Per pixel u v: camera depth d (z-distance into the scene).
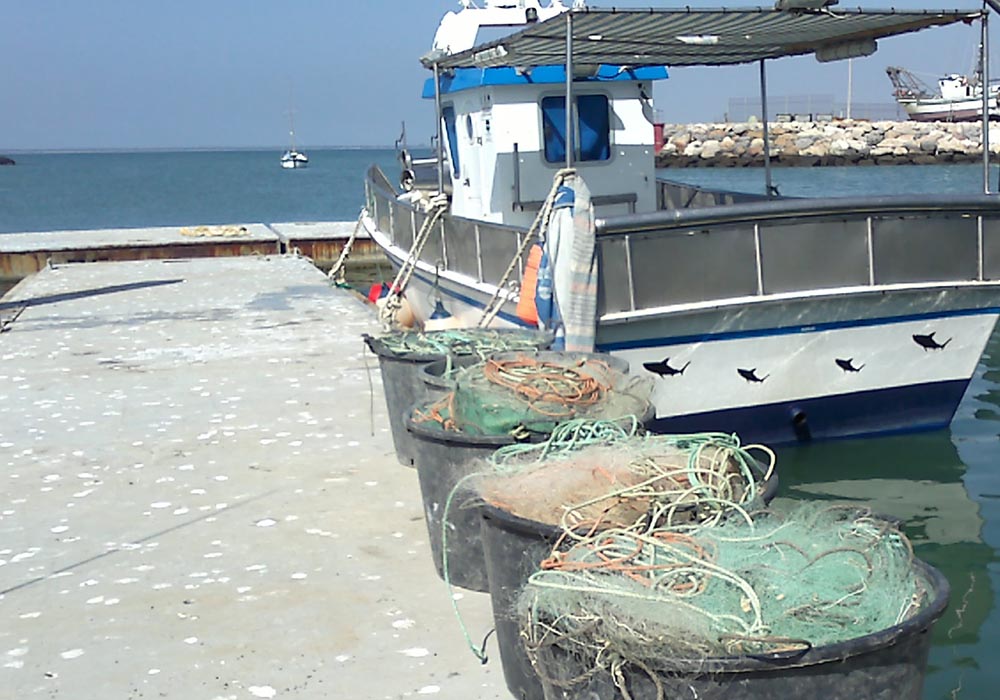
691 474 3.23
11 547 5.16
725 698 2.47
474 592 4.44
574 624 2.63
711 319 6.87
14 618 4.33
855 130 55.19
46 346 10.62
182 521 5.47
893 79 65.94
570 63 6.80
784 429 7.44
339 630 4.12
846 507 3.18
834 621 2.54
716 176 49.50
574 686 2.70
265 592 4.51
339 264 14.41
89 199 61.25
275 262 17.83
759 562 2.72
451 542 4.41
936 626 4.90
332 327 11.23
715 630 2.48
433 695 3.59
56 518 5.57
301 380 8.73
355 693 3.63
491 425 4.21
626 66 9.41
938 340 7.39
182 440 7.04
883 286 7.04
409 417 4.61
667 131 58.88
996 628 4.87
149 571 4.80
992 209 7.09
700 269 6.77
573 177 6.70
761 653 2.44
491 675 3.73
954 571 5.55
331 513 5.52
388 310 9.41
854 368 7.31
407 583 4.56
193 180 91.38
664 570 2.65
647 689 2.54
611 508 3.12
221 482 6.11
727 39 8.28
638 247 6.63
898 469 7.14
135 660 3.92
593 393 4.32
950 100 62.12
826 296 6.93
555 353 5.05
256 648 3.99
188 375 9.06
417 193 11.62
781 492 6.73
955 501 6.57
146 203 55.09
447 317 9.55
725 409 7.20
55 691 3.70
